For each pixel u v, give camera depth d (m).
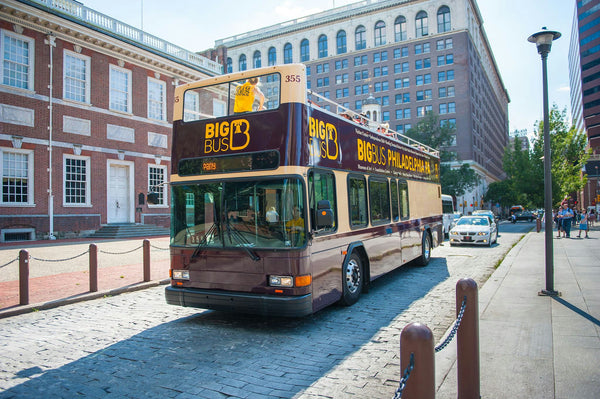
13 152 20.28
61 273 11.59
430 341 2.45
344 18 77.75
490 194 75.81
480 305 7.11
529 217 59.22
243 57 87.12
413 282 10.20
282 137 6.20
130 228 23.98
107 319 7.21
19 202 20.34
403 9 73.50
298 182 6.11
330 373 4.64
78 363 5.11
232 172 6.48
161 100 27.80
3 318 7.29
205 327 6.63
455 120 69.69
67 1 22.34
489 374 4.20
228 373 4.69
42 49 21.30
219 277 6.42
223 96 8.11
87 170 23.17
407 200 11.40
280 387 4.28
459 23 69.81
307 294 6.02
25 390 4.34
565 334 5.40
